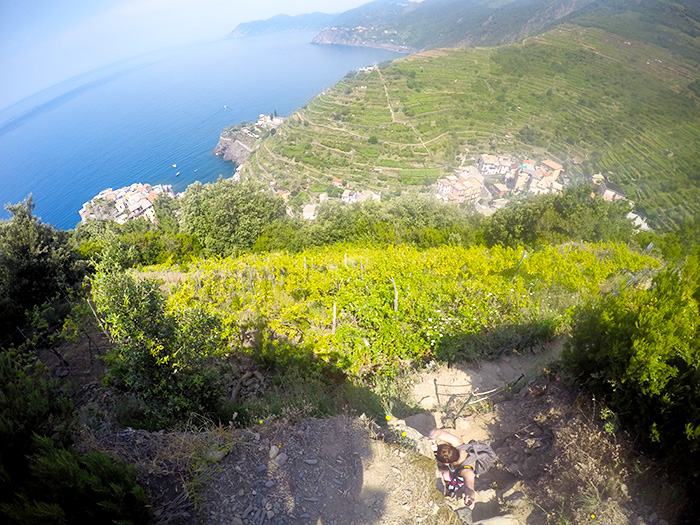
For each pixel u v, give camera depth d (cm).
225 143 18788
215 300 883
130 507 281
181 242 1991
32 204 1011
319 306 862
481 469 335
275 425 389
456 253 1134
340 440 374
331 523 300
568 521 291
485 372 577
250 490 318
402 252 1267
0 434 288
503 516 318
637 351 347
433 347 655
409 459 359
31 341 731
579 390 420
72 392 595
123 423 454
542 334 641
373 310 764
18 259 912
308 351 646
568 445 349
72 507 258
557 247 1284
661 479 305
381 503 317
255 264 1134
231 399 531
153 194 12081
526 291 800
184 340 465
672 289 405
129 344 447
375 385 588
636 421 351
